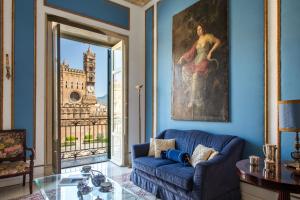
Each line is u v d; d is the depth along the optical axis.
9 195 2.83
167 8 4.08
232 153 2.45
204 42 3.24
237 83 2.79
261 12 2.56
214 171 2.26
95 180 2.29
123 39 4.51
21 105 3.32
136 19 4.71
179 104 3.67
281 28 2.35
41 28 3.54
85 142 5.81
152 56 4.45
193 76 3.41
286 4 2.31
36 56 3.48
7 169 2.69
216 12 3.08
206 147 2.69
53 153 3.52
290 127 1.67
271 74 2.45
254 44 2.62
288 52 2.28
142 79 4.70
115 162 4.61
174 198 2.50
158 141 3.29
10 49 3.24
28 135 3.36
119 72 4.64
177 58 3.75
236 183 2.49
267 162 1.82
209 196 2.21
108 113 5.02
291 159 2.18
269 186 1.46
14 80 3.27
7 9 3.24
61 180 2.44
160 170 2.65
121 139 4.44
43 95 3.53
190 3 3.57
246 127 2.66
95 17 4.15
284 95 2.30
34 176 3.38
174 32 3.85
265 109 2.47
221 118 2.95
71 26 3.86
